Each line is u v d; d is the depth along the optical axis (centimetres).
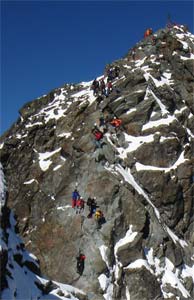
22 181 4212
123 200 3494
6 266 2228
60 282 3188
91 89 5053
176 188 3934
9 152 4631
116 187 3509
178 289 3294
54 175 3981
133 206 3491
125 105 4300
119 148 4034
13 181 4281
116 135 4134
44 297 2462
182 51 5253
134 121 4231
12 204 4031
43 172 4106
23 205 3947
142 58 5391
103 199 3469
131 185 3650
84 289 3083
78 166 3769
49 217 3631
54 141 4412
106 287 3070
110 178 3559
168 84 4822
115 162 3800
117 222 3378
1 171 2445
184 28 5972
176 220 3925
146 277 3181
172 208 3909
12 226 2545
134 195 3609
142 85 4453
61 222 3512
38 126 4675
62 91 5525
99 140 3819
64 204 3625
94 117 4181
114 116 4281
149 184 3906
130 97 4338
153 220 3578
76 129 4266
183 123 4534
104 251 3219
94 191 3531
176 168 4056
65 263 3272
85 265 3184
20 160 4459
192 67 5031
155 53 5341
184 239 3941
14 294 2164
